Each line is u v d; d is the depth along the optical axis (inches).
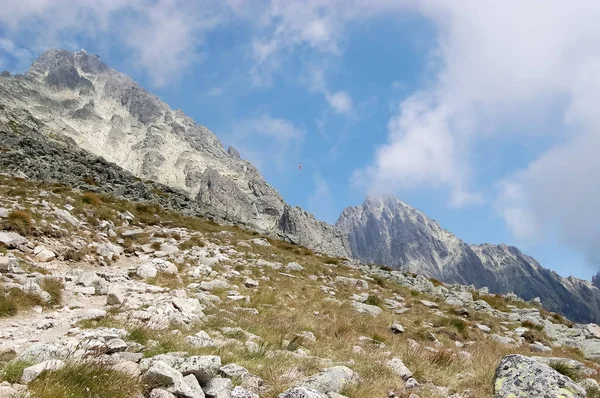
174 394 248.5
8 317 376.2
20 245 647.1
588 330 989.2
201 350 349.4
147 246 957.2
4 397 207.0
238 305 634.8
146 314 428.5
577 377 435.2
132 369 267.3
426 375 398.9
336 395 289.9
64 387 227.5
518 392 322.7
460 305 1107.9
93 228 941.2
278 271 1022.4
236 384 286.2
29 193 1051.9
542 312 1247.5
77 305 452.4
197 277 768.3
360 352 464.1
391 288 1157.1
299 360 368.8
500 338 785.6
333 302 793.6
